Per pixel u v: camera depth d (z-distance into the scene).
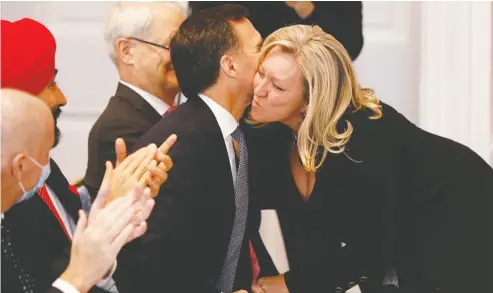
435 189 5.39
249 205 5.46
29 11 8.02
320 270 5.40
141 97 5.70
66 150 8.05
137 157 4.45
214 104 4.87
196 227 4.66
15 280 4.17
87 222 4.02
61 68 8.08
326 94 4.89
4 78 4.72
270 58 4.90
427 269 5.43
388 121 5.24
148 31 5.64
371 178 5.04
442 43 8.15
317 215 5.32
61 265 4.36
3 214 4.21
